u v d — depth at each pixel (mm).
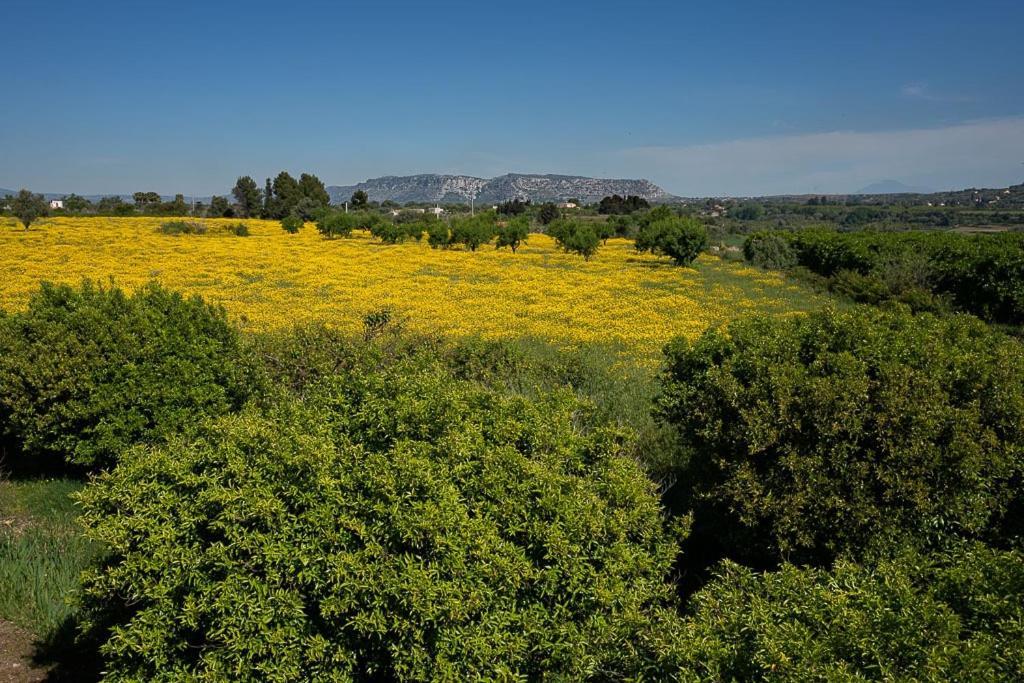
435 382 5473
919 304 23781
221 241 53844
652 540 4961
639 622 3912
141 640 4215
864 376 5953
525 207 117562
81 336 9312
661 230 42125
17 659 5691
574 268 39500
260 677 4062
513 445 4762
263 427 4910
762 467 6363
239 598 4031
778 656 3047
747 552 6535
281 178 105875
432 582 3865
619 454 5387
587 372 12938
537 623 4098
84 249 42562
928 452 5465
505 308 23734
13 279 28328
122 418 9117
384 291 27562
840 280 30469
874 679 2979
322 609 3896
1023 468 5441
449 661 3895
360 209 114438
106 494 4707
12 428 9328
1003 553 3834
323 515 4133
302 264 37062
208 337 10234
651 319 22078
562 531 4207
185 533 4359
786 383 6105
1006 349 6340
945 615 3172
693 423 6949
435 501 4125
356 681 4207
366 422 4898
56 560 7082
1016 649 2957
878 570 3803
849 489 5820
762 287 32625
